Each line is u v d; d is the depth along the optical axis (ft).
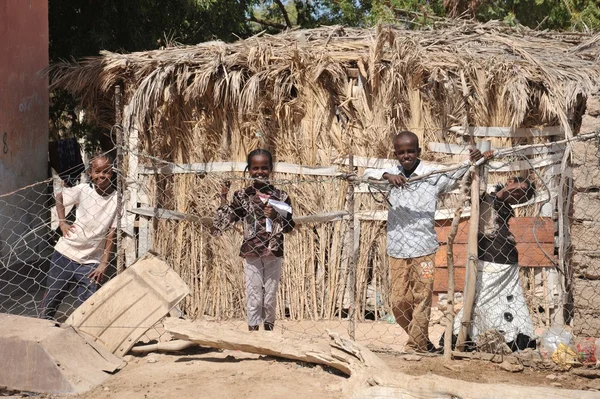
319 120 25.31
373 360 17.06
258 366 18.31
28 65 29.40
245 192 20.34
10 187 27.73
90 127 42.78
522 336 19.76
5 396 16.62
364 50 25.17
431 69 24.61
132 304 19.58
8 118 27.66
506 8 49.21
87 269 21.71
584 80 23.86
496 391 15.02
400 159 19.53
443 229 25.46
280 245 20.08
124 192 25.21
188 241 25.98
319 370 17.88
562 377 17.42
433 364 18.49
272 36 26.63
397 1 47.96
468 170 18.81
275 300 20.54
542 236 25.25
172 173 26.05
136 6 42.80
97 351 18.47
